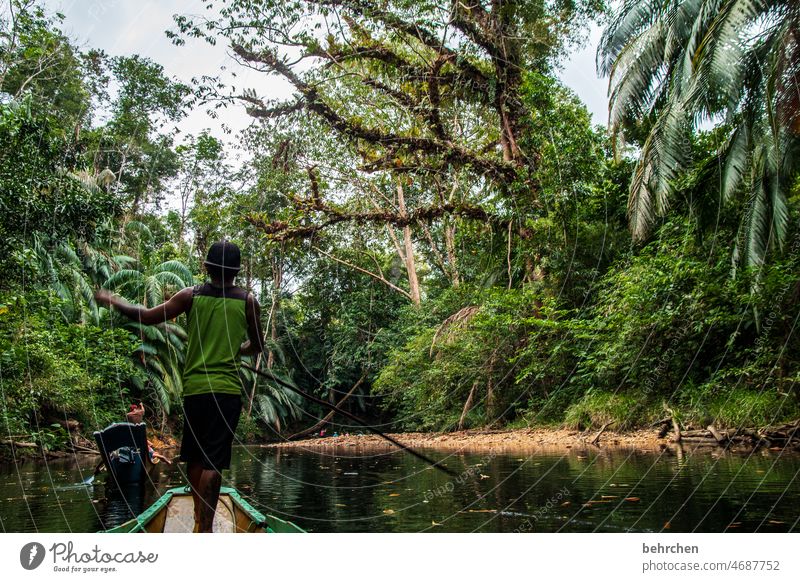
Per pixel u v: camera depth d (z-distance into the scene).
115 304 2.54
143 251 9.17
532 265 12.69
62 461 9.45
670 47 7.91
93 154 6.27
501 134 12.61
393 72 11.89
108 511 4.20
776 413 7.01
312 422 23.30
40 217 5.58
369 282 22.31
